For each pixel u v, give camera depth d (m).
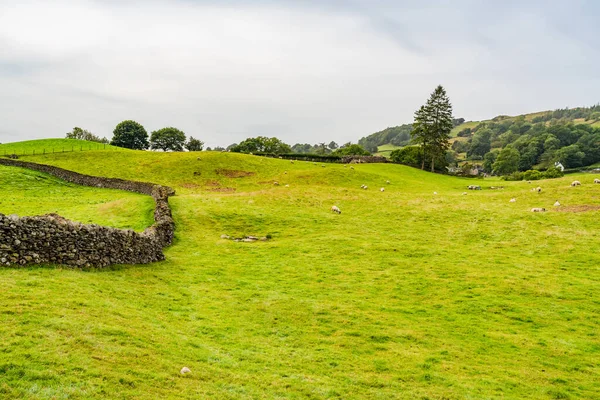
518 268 28.89
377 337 18.78
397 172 98.44
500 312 22.23
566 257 30.78
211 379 12.71
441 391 14.22
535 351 18.11
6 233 17.75
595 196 44.91
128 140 177.00
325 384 13.82
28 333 12.09
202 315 19.47
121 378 11.07
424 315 21.77
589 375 16.28
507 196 50.41
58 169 68.00
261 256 31.53
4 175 61.28
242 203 47.16
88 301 16.12
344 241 35.25
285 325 19.64
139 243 26.02
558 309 22.58
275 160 98.56
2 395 9.18
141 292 20.52
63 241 20.19
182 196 49.66
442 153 121.94
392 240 35.94
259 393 12.45
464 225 39.84
